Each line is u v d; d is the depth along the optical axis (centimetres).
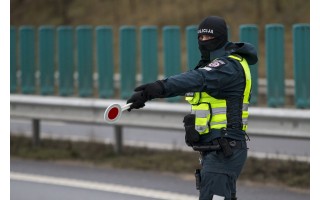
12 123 3541
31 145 2741
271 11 4959
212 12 5228
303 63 2380
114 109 1332
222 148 1363
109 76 2825
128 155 2552
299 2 4925
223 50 1387
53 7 6019
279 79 2477
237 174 1393
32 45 3052
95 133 3169
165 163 2409
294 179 2145
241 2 5147
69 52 2952
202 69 1330
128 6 5678
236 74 1357
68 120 2564
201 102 1376
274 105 2481
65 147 2698
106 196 2069
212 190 1373
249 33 2453
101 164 2470
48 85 3014
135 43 2738
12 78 3059
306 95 2381
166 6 5509
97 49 2820
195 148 1391
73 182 2241
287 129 2120
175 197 2042
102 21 5662
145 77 2731
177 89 1302
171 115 2344
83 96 2902
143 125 2400
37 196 2078
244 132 1398
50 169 2417
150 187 2159
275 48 2477
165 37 2656
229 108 1370
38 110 2634
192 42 2547
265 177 2194
